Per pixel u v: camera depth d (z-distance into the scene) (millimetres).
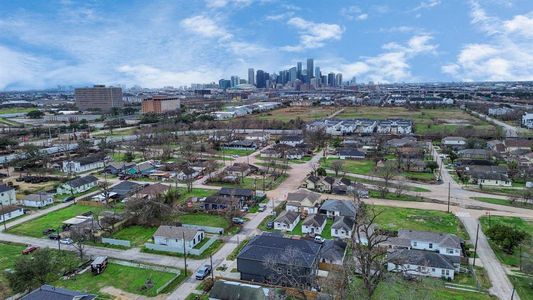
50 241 68312
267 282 53156
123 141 171125
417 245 62969
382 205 85312
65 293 44125
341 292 43875
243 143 158875
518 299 48594
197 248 63594
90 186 103375
